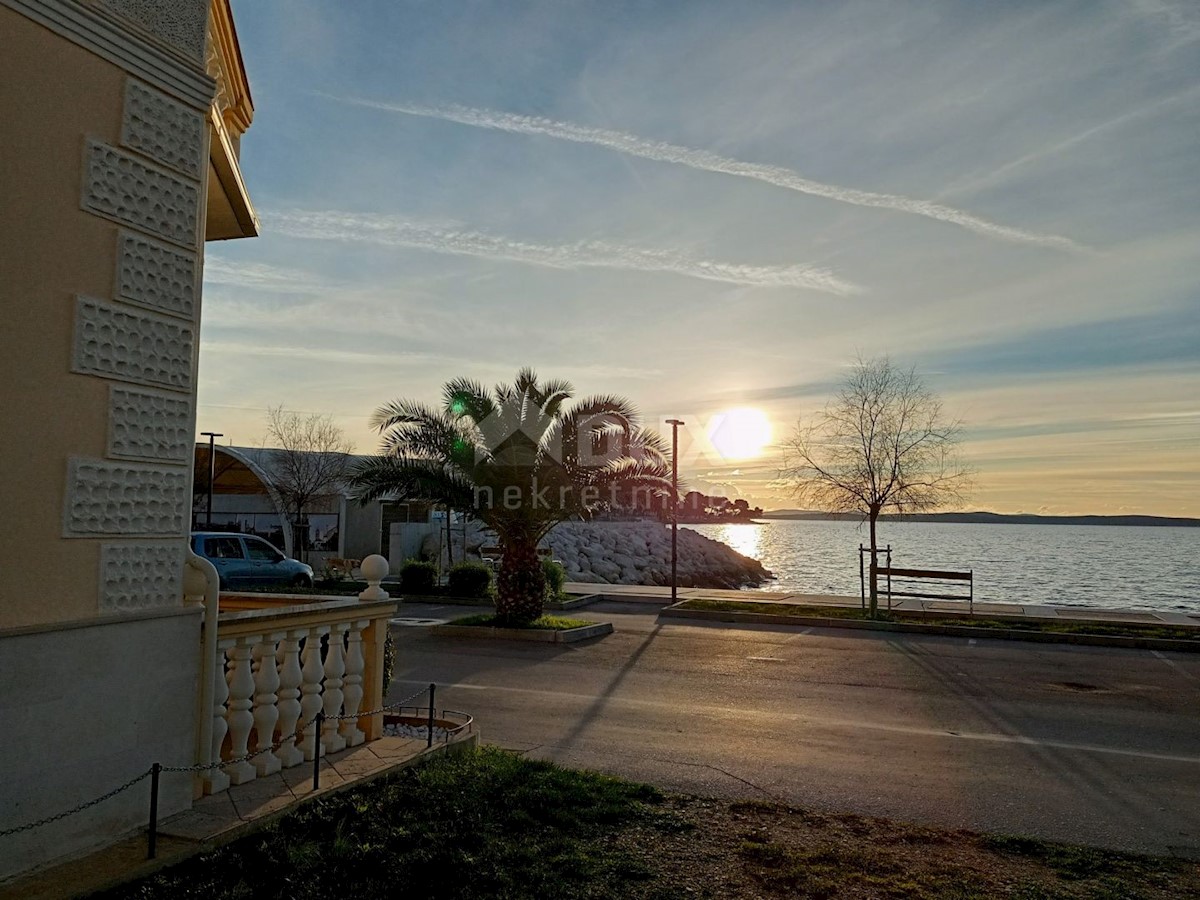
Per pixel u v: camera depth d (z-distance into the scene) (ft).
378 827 17.08
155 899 13.41
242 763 18.37
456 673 42.09
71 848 14.24
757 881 16.42
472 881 15.38
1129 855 18.67
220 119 19.25
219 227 25.49
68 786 14.23
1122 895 16.20
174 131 16.57
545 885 15.55
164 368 16.22
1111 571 189.57
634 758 26.76
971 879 16.87
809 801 22.67
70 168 14.62
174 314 16.44
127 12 15.70
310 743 20.33
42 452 14.05
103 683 14.84
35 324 13.98
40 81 14.17
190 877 14.30
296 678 19.97
